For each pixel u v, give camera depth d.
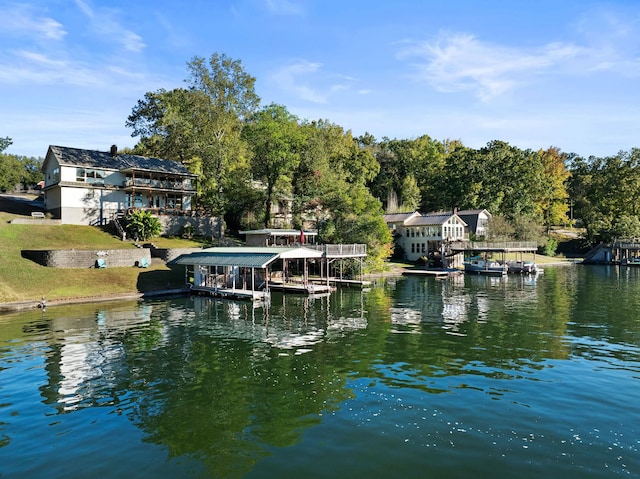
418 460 10.98
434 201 99.06
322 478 10.25
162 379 17.25
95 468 10.88
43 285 37.12
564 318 28.77
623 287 45.44
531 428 12.63
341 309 32.88
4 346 22.16
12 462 11.22
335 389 15.91
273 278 50.62
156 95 69.31
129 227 51.97
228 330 25.69
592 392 15.32
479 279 54.97
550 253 88.81
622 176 91.38
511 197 88.06
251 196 64.31
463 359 19.45
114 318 29.45
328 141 81.38
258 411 14.12
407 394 15.33
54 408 14.57
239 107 64.25
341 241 58.22
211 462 11.07
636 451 11.34
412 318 29.09
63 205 53.09
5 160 91.94
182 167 63.44
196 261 42.69
